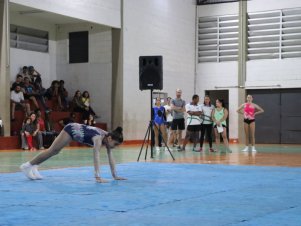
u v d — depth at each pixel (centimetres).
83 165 977
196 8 2286
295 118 2119
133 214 446
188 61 2233
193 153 1372
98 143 686
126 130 1878
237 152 1428
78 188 626
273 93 2159
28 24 1791
